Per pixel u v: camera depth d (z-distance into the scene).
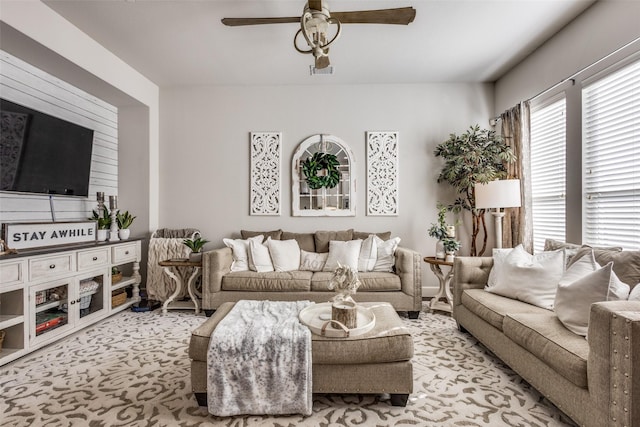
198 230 4.07
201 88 4.13
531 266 2.36
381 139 4.05
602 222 2.56
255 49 3.19
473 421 1.63
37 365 2.24
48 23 2.52
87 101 3.51
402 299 3.19
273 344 1.69
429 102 4.05
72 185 3.14
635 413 1.21
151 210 3.99
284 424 1.62
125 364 2.26
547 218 3.22
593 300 1.69
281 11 2.59
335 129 4.08
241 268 3.50
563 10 2.62
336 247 3.55
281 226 4.11
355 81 3.99
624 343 1.25
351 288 1.90
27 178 2.70
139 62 3.46
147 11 2.57
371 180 4.05
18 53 2.61
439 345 2.58
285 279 3.21
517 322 1.95
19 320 2.29
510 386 1.97
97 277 3.09
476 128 3.68
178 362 2.29
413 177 4.06
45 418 1.66
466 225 4.06
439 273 3.45
